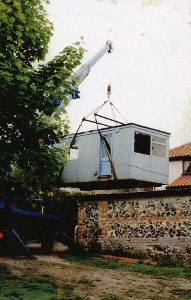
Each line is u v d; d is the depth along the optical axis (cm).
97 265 1513
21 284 930
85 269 1345
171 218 1698
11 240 1602
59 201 2639
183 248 1631
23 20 980
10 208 1638
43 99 1001
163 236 1709
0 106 963
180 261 1577
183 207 1667
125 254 1820
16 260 1452
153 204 1777
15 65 978
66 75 1066
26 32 1033
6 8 924
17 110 973
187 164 3169
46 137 1055
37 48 1094
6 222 1636
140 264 1570
